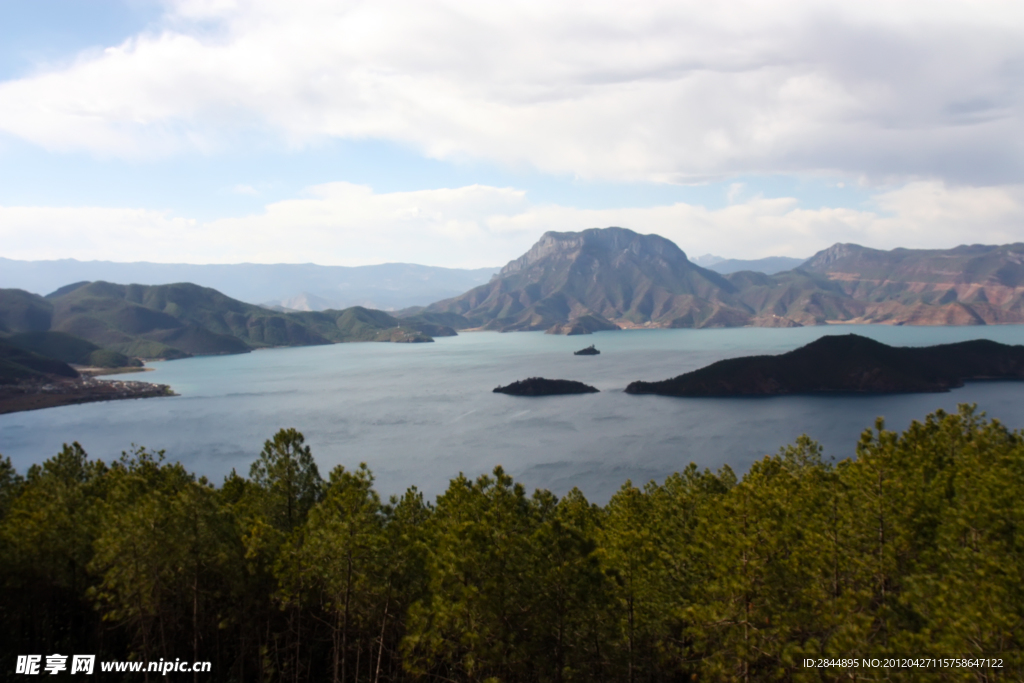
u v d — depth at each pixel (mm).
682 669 40125
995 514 35906
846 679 29547
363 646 47562
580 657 38344
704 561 41406
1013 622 27125
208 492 47656
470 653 36906
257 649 49656
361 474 44000
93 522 50375
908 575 36531
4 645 50781
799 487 45844
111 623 52219
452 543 38219
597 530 46906
